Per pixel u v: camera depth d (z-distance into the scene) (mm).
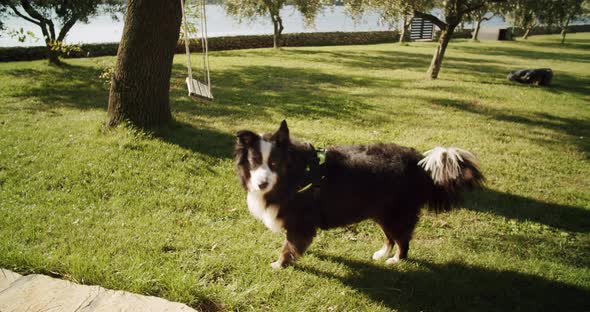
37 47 16625
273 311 2809
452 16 12844
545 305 3150
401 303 3074
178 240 3580
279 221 3268
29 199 4105
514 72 13914
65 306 2568
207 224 3943
